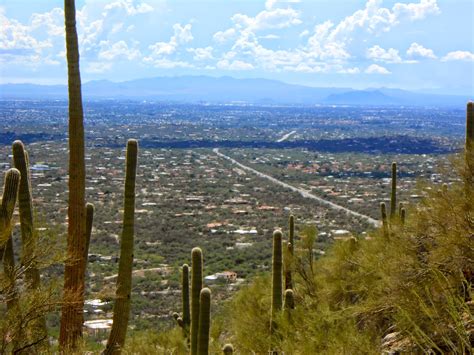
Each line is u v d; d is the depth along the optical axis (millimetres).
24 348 6812
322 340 7832
